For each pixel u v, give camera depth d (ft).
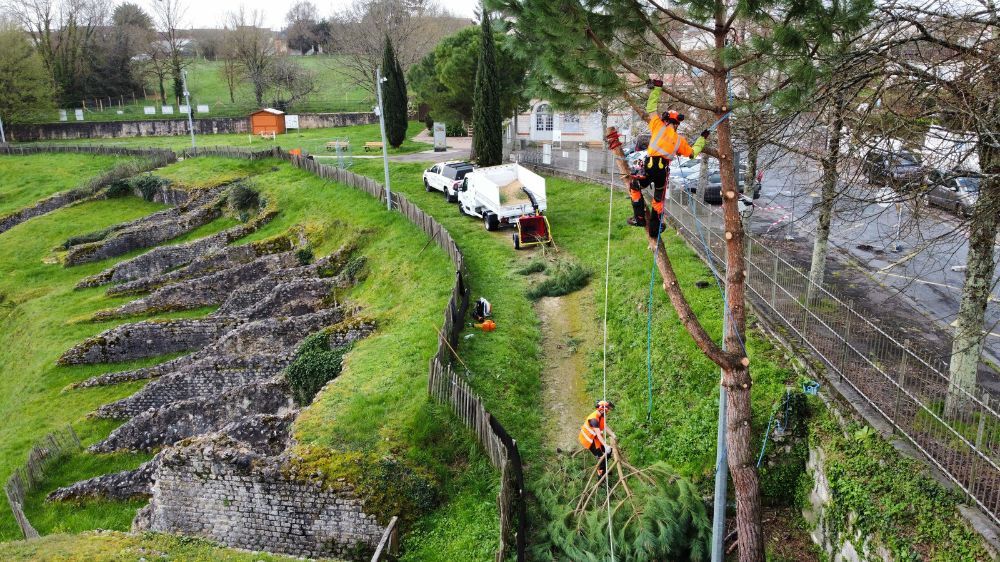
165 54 337.31
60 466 78.95
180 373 89.10
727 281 42.80
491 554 49.83
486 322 79.41
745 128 55.01
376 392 68.28
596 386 68.64
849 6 36.45
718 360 41.32
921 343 59.06
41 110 272.92
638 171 39.50
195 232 159.43
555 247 103.40
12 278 152.76
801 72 37.04
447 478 58.44
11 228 180.96
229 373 87.76
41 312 130.93
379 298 99.04
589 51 38.93
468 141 221.66
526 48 41.14
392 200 129.08
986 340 60.08
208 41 389.80
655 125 38.34
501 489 50.29
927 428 43.04
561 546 48.57
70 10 307.99
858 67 42.04
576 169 145.38
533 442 61.41
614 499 50.21
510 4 39.55
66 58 309.01
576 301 87.35
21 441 88.53
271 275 117.70
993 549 35.24
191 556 52.06
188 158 206.80
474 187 122.01
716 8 38.65
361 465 58.08
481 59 140.26
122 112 302.04
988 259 43.06
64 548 52.60
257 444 66.54
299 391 78.79
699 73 86.63
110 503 71.31
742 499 42.60
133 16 373.40
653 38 70.44
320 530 57.52
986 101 37.99
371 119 277.23
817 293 57.26
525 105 163.63
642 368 66.54
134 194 189.78
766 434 50.72
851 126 46.37
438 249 105.09
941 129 41.19
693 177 116.37
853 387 49.29
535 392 69.31
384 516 55.72
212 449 59.67
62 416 93.45
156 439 80.69
